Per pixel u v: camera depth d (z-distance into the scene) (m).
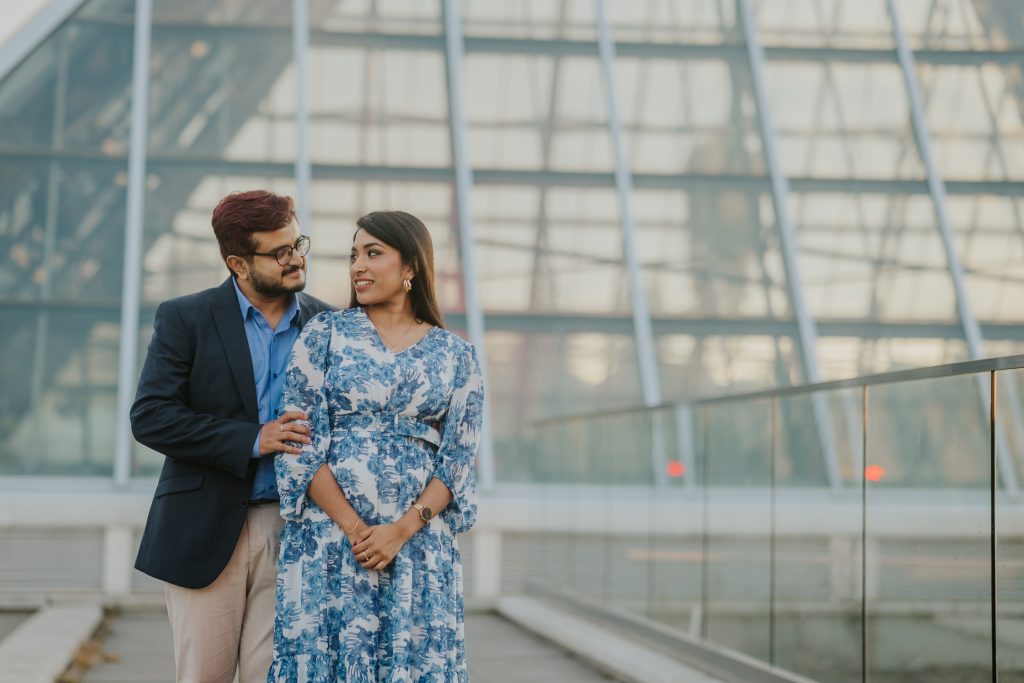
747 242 10.34
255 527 2.97
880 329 10.11
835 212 10.52
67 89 10.03
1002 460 3.45
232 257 2.98
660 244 10.27
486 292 9.92
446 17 10.88
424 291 2.98
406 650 2.78
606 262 10.16
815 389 4.55
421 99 10.55
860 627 4.20
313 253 9.88
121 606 7.75
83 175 9.80
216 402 2.98
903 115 10.96
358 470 2.79
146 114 10.09
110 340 9.37
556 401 9.68
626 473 6.39
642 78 10.88
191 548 2.90
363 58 10.61
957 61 11.20
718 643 5.25
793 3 11.31
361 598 2.77
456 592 2.91
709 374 9.86
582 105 10.72
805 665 4.55
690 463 5.59
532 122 10.59
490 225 10.16
